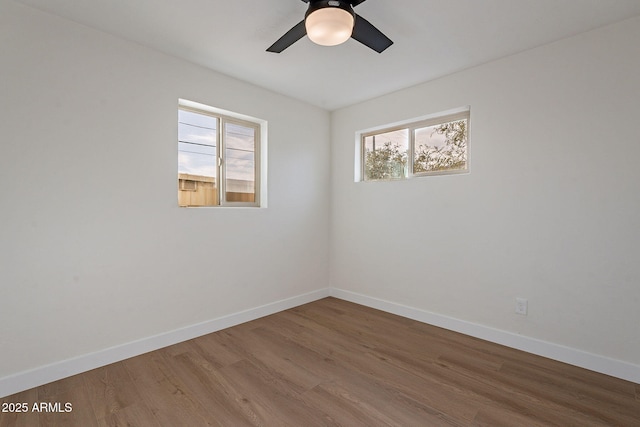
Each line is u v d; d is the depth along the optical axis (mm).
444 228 2828
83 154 2055
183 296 2557
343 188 3672
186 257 2570
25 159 1853
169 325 2477
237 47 2320
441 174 2949
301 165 3477
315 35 1566
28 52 1854
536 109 2309
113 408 1704
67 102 1989
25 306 1865
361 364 2188
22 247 1852
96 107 2100
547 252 2277
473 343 2521
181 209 2533
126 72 2225
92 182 2094
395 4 1806
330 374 2057
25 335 1866
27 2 1818
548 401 1778
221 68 2654
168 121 2439
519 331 2412
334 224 3779
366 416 1655
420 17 1930
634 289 1964
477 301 2631
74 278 2033
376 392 1863
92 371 2070
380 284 3336
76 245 2037
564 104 2191
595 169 2082
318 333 2723
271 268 3213
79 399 1778
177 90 2480
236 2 1808
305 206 3535
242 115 2939
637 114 1941
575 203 2158
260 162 3211
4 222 1794
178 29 2092
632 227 1966
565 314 2211
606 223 2049
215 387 1904
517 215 2406
